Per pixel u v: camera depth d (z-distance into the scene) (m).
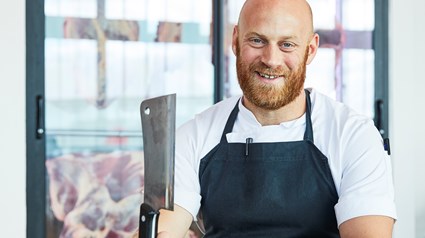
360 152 1.68
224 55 3.96
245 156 1.76
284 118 1.75
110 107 3.83
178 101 3.93
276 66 1.63
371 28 4.18
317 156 1.72
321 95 1.80
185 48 3.92
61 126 3.78
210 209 1.79
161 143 1.44
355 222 1.61
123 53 3.85
